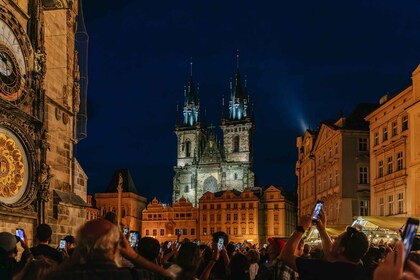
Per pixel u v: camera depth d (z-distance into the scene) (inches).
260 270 488.1
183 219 5767.7
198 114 7465.6
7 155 815.1
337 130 2317.9
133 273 193.5
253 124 7288.4
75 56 1103.0
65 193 995.3
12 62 830.5
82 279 180.4
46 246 395.2
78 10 1224.8
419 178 1632.6
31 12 912.3
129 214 5836.6
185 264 289.6
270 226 5472.4
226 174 6865.2
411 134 1691.7
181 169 7032.5
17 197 837.2
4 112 805.2
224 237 454.0
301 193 3213.6
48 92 975.6
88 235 187.5
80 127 1170.0
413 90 1692.9
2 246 314.8
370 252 410.6
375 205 2017.7
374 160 2055.9
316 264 246.7
